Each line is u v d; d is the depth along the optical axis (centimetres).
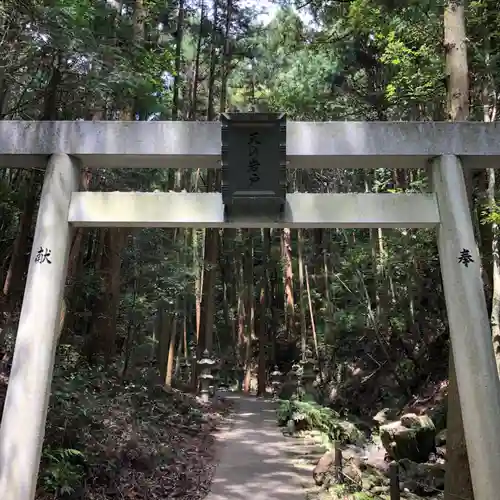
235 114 387
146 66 812
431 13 738
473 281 366
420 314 1330
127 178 884
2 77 593
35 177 737
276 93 1464
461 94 555
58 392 527
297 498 536
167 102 1020
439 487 668
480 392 342
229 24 1398
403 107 1077
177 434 784
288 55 1384
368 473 657
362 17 816
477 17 748
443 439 858
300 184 1669
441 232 391
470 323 356
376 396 1330
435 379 1191
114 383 829
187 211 398
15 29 562
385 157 406
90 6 672
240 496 537
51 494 432
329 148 400
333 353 1596
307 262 1998
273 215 396
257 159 387
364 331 1444
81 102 685
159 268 1075
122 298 1091
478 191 879
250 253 2045
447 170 395
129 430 623
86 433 518
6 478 331
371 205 400
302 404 1023
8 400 347
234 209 394
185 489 539
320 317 1812
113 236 905
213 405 1215
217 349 2406
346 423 1048
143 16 916
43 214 387
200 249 1767
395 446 821
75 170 408
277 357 2144
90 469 486
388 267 1283
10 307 711
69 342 819
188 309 1948
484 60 730
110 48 638
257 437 881
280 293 2375
